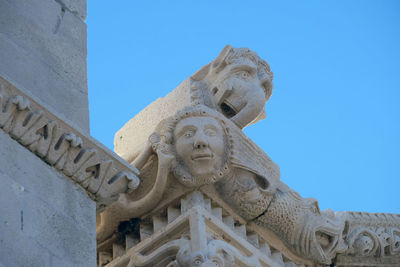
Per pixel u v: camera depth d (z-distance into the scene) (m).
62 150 12.52
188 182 15.68
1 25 13.21
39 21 13.89
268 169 16.66
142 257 15.43
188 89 17.39
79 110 13.41
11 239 11.10
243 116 16.78
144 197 15.94
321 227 17.64
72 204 12.36
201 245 14.73
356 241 18.89
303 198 17.50
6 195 11.42
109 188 12.96
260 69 17.64
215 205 16.17
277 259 17.05
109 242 16.39
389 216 19.59
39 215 11.70
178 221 15.45
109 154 13.03
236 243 15.82
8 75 12.70
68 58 13.91
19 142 12.14
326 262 18.00
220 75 17.30
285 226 17.00
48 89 13.16
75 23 14.53
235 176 16.14
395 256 19.41
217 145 15.77
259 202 16.38
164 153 15.73
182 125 15.86
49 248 11.53
